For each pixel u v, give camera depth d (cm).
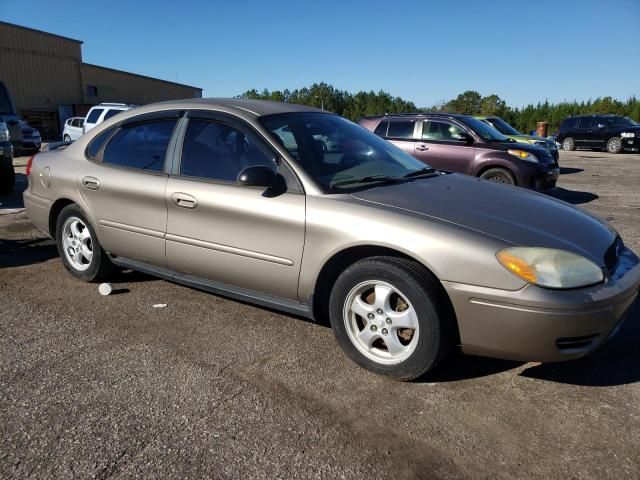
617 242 334
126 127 437
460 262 283
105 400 291
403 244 296
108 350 349
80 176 446
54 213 485
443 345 295
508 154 911
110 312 411
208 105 397
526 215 320
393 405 288
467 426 271
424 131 998
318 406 287
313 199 328
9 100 1103
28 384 306
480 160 928
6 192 904
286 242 335
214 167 374
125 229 418
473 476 235
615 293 282
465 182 385
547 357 280
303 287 335
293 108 414
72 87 3859
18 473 234
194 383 309
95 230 441
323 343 361
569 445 256
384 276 301
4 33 3381
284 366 330
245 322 394
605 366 330
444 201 328
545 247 284
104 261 455
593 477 234
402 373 305
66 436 260
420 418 277
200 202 369
